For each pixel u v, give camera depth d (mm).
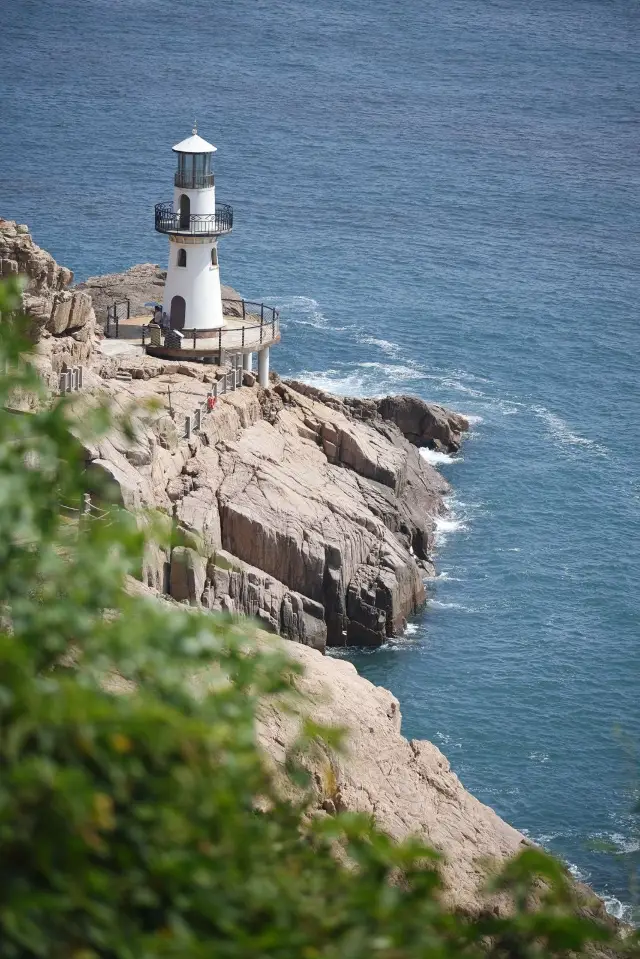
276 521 132500
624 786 112375
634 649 137750
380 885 16906
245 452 141875
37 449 17406
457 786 79312
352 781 73000
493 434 198000
